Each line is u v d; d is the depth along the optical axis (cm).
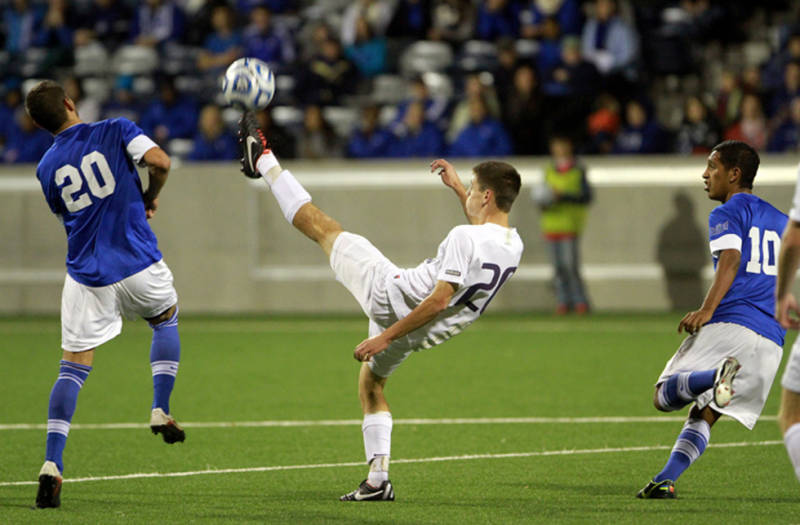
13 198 6041
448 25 7119
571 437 2809
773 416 3089
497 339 4822
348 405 3319
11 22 7800
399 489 2217
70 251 2188
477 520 1927
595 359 4219
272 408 3269
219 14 7162
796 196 1642
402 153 6134
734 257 2025
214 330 5231
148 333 5216
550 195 5569
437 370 4003
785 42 6656
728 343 2039
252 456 2591
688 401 2033
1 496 2156
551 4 7056
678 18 6962
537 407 3259
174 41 7538
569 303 5712
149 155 2159
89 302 2167
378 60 7069
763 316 2059
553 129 6112
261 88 2108
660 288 5819
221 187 5962
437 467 2450
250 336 5003
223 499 2125
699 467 2411
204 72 7069
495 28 7025
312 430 2927
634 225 5825
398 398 3431
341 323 5478
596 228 5856
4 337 5050
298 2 8062
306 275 5956
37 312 6050
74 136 2184
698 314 2027
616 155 6034
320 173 5956
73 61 7644
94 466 2475
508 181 2028
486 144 5944
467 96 6481
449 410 3219
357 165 5953
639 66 6712
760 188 5647
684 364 2061
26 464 2494
